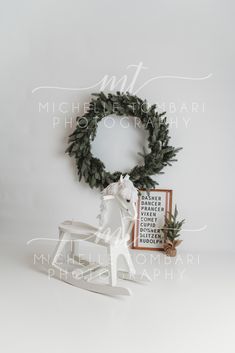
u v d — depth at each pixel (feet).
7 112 7.52
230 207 7.25
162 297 5.24
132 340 4.11
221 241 7.34
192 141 7.23
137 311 4.81
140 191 7.30
